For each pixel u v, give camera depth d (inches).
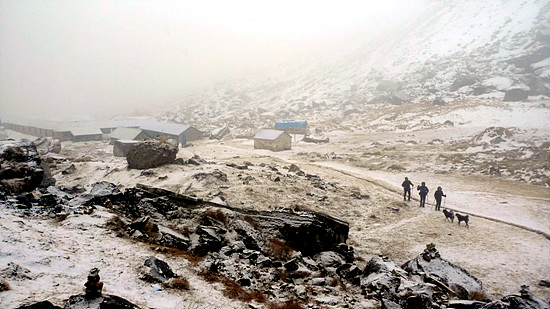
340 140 2974.9
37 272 370.0
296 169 1764.3
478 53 4557.1
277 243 697.6
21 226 500.1
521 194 1349.7
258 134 2864.2
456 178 1667.1
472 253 822.5
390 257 807.1
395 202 1279.5
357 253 821.2
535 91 3181.6
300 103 5004.9
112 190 784.3
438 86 4114.2
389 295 494.6
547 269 727.1
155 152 1590.8
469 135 2490.2
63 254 437.4
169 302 390.3
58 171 1758.1
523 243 879.1
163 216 742.5
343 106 4495.6
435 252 704.4
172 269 490.6
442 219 1100.5
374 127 3292.3
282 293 494.6
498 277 693.3
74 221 582.2
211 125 4505.4
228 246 638.5
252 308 423.8
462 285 601.3
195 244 613.9
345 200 1283.2
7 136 3969.0
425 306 473.1
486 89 3550.7
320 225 758.5
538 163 1699.1
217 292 450.9
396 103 4035.4
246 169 1688.0
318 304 471.5
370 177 1733.5
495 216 1112.8
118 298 328.5
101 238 537.6
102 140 3595.0
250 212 802.2
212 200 1066.7
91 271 326.6
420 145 2453.2
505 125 2568.9
